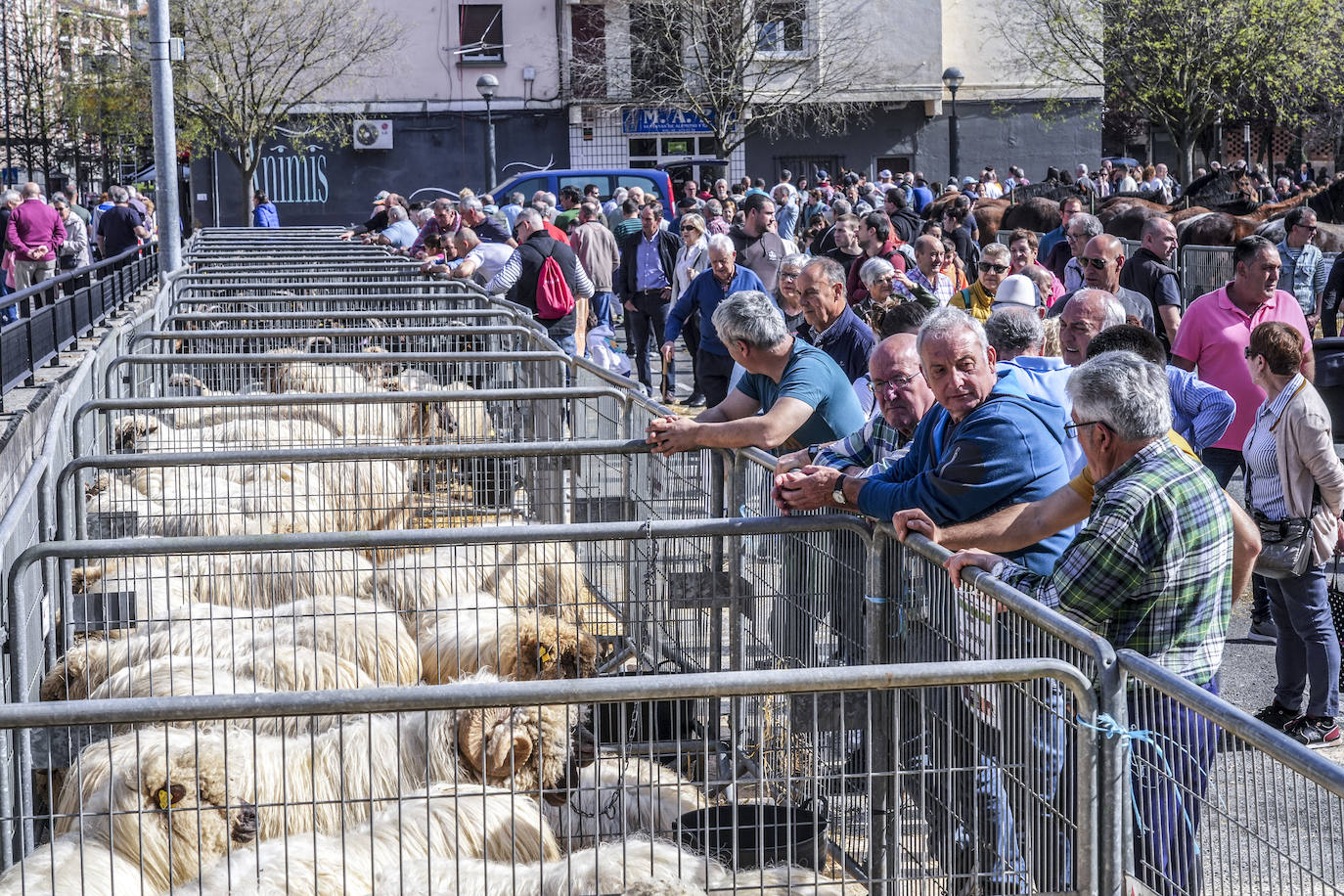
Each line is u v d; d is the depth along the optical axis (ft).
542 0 113.50
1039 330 16.81
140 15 119.44
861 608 13.10
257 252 51.29
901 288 28.17
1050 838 9.89
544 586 17.74
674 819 13.03
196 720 9.12
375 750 12.90
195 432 23.47
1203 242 50.14
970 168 120.78
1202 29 105.19
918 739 11.97
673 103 110.22
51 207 62.23
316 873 10.57
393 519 21.12
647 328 49.57
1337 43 110.01
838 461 16.08
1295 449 18.61
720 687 9.22
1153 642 11.64
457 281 38.01
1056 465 12.73
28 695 14.17
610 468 20.56
